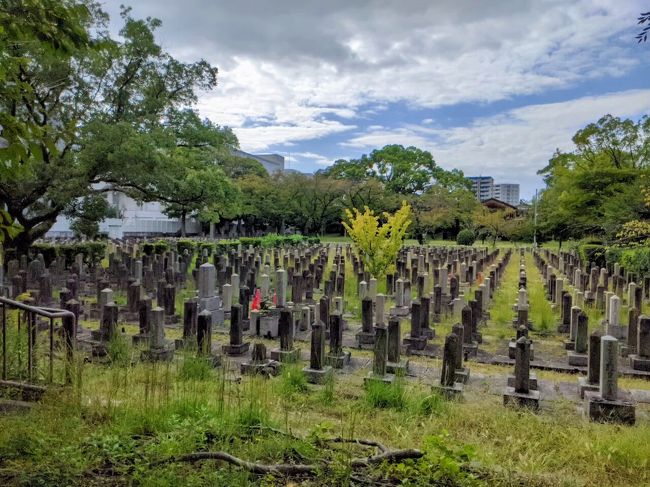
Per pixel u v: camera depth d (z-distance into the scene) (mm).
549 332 13391
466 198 55188
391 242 19078
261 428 4957
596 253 27953
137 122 21969
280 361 9188
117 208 56625
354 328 13438
